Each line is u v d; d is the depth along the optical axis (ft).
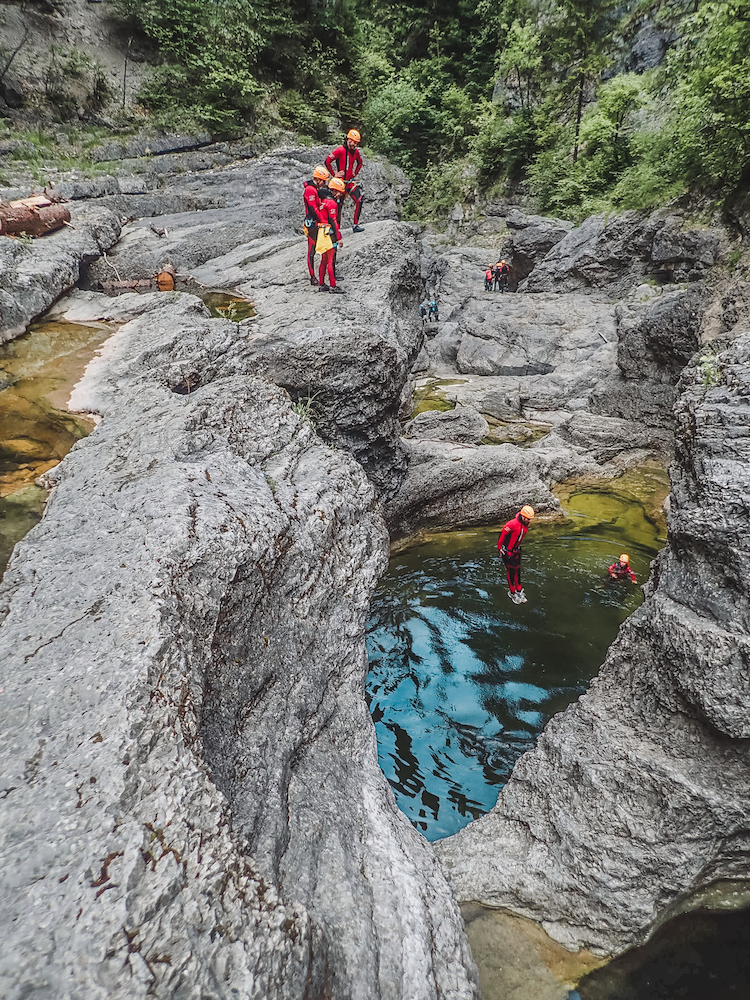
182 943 6.16
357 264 37.58
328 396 25.39
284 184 57.26
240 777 10.10
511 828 16.25
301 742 12.35
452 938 11.04
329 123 71.77
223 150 59.93
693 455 17.40
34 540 12.17
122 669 8.68
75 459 15.17
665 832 14.29
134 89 59.72
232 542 11.85
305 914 7.72
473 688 23.08
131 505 12.34
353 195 37.27
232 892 7.00
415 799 18.92
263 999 6.27
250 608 12.20
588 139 80.89
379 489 29.58
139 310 28.35
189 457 14.35
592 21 82.94
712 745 14.67
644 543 33.04
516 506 35.70
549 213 88.84
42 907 6.03
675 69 53.88
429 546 32.94
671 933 14.38
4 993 5.27
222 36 63.05
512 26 92.32
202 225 48.78
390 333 31.19
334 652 14.70
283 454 17.02
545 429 47.16
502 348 58.59
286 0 71.20
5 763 7.59
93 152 53.16
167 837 7.04
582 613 27.07
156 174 53.98
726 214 45.16
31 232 33.81
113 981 5.59
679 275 50.55
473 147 101.65
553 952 14.02
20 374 22.35
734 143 42.14
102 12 60.70
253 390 17.81
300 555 14.28
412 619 26.86
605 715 16.96
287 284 36.88
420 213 105.40
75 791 7.19
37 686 8.61
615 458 43.39
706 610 15.11
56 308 28.63
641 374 46.34
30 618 10.09
